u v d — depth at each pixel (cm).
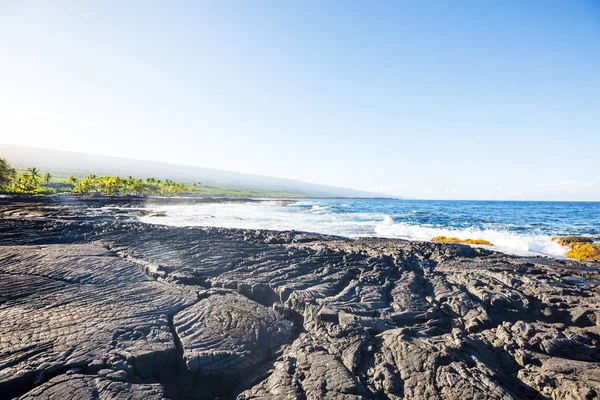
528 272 1523
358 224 3919
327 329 875
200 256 1546
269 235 2398
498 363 786
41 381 630
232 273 1330
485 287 1180
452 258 1833
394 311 1020
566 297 1095
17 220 2419
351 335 825
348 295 1117
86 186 11944
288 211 6334
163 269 1330
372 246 2158
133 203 7525
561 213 6800
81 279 1143
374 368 719
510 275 1347
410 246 2158
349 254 1631
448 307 1061
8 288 1043
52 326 808
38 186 11062
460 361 721
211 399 704
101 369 665
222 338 811
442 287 1209
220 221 4100
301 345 808
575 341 825
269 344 830
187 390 715
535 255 2216
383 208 7925
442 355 727
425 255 1908
